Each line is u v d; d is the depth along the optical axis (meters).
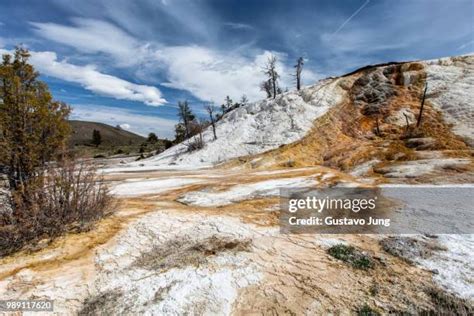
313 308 3.52
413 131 24.20
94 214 6.21
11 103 5.23
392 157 18.72
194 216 7.12
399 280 4.13
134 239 5.43
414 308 3.45
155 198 10.31
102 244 5.11
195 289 3.89
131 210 7.57
